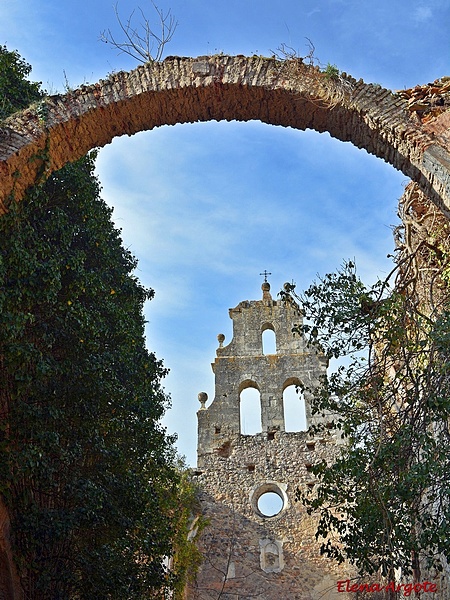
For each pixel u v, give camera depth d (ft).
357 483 30.99
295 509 73.26
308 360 84.79
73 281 35.76
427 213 36.60
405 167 31.65
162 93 33.32
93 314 37.76
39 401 33.50
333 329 32.37
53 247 35.37
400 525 29.76
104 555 33.68
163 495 51.13
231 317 89.51
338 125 33.55
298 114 33.83
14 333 29.73
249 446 78.54
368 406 33.19
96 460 37.14
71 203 39.63
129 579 35.04
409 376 32.65
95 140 33.99
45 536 31.63
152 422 43.27
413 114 31.65
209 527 72.28
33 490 33.42
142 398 41.81
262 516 73.51
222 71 33.47
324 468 32.94
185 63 33.81
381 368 34.22
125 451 40.27
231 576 68.44
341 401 33.60
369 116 31.86
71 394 34.94
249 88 33.22
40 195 33.71
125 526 35.22
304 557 69.92
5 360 31.17
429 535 26.76
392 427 31.89
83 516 32.53
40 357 31.50
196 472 77.10
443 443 28.07
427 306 34.96
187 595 66.39
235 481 75.92
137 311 46.47
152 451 44.78
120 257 46.57
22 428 31.19
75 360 35.45
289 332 87.56
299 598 66.95
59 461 34.24
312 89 32.78
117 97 33.12
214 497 74.79
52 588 32.89
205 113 34.58
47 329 34.60
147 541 38.70
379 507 29.58
